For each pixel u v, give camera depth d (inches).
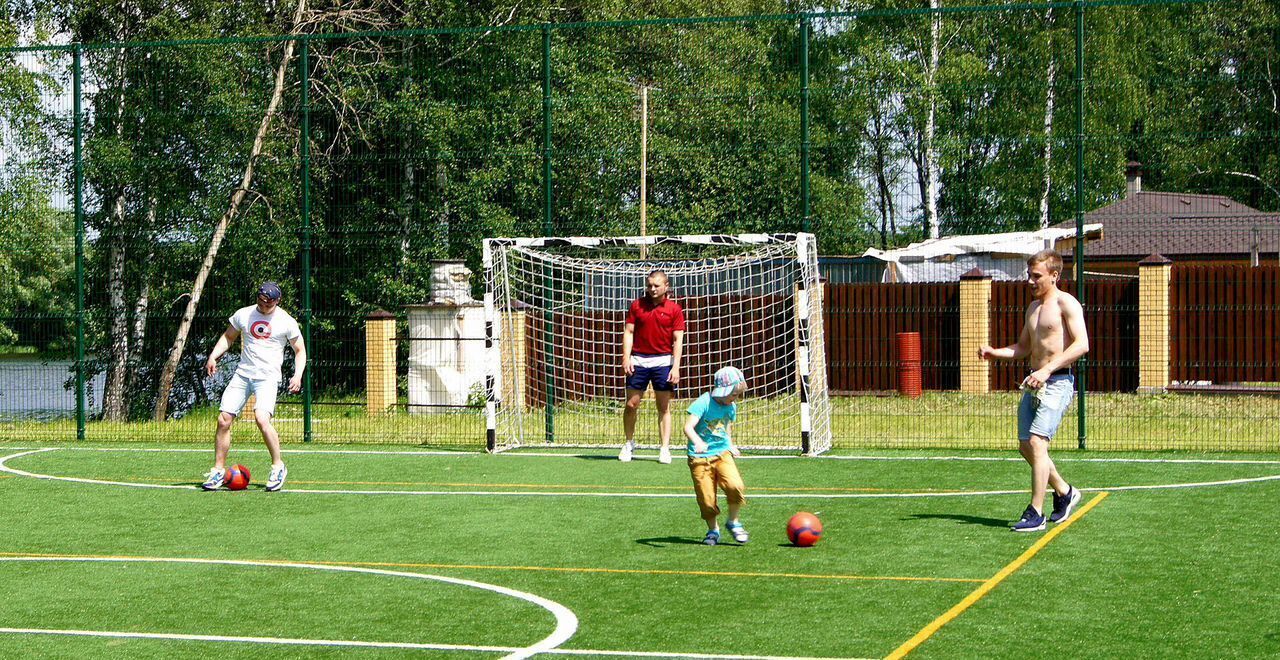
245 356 550.0
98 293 892.6
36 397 838.5
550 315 829.8
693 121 861.2
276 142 920.3
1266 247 1140.5
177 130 912.3
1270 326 902.4
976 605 321.1
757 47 916.6
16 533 451.5
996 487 523.2
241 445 719.7
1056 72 1178.0
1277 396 848.3
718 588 346.3
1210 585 339.3
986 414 794.2
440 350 918.4
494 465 618.2
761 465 602.5
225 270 928.3
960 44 1261.1
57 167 872.9
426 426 767.1
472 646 292.7
